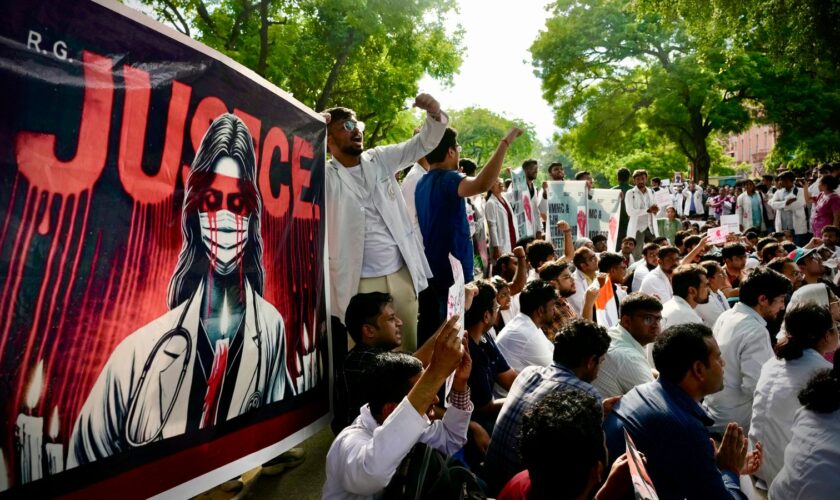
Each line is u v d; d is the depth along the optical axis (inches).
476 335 156.2
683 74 1237.7
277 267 133.5
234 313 118.0
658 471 109.2
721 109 1232.2
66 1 85.5
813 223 505.0
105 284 91.0
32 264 81.0
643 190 466.9
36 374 81.4
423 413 87.8
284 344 135.2
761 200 706.2
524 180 362.9
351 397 126.8
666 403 113.8
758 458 121.5
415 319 161.5
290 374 137.5
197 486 107.1
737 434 112.9
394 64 856.3
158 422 99.5
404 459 93.0
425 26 850.1
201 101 110.9
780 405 139.2
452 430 114.8
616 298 260.4
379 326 131.6
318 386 150.9
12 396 78.6
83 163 88.0
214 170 114.0
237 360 118.3
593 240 386.9
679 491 108.0
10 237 78.5
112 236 92.3
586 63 1403.8
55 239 83.9
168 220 102.7
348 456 89.8
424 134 161.6
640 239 460.1
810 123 1197.1
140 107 97.6
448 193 167.6
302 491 138.3
